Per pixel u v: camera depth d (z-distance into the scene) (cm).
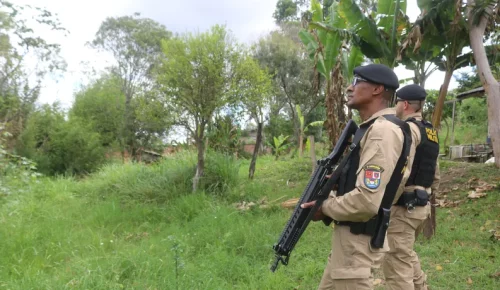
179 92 830
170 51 840
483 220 604
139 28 4072
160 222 704
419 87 360
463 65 698
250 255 504
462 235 541
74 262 477
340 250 233
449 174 913
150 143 2703
